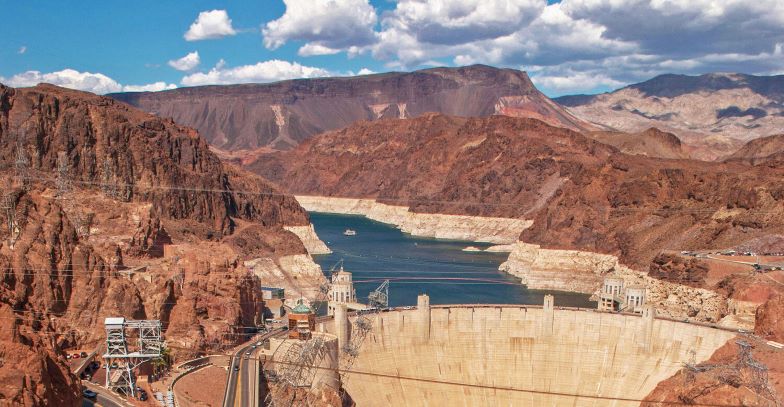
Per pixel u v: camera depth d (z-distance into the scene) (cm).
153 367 19362
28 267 19400
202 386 19000
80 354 19075
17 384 13150
